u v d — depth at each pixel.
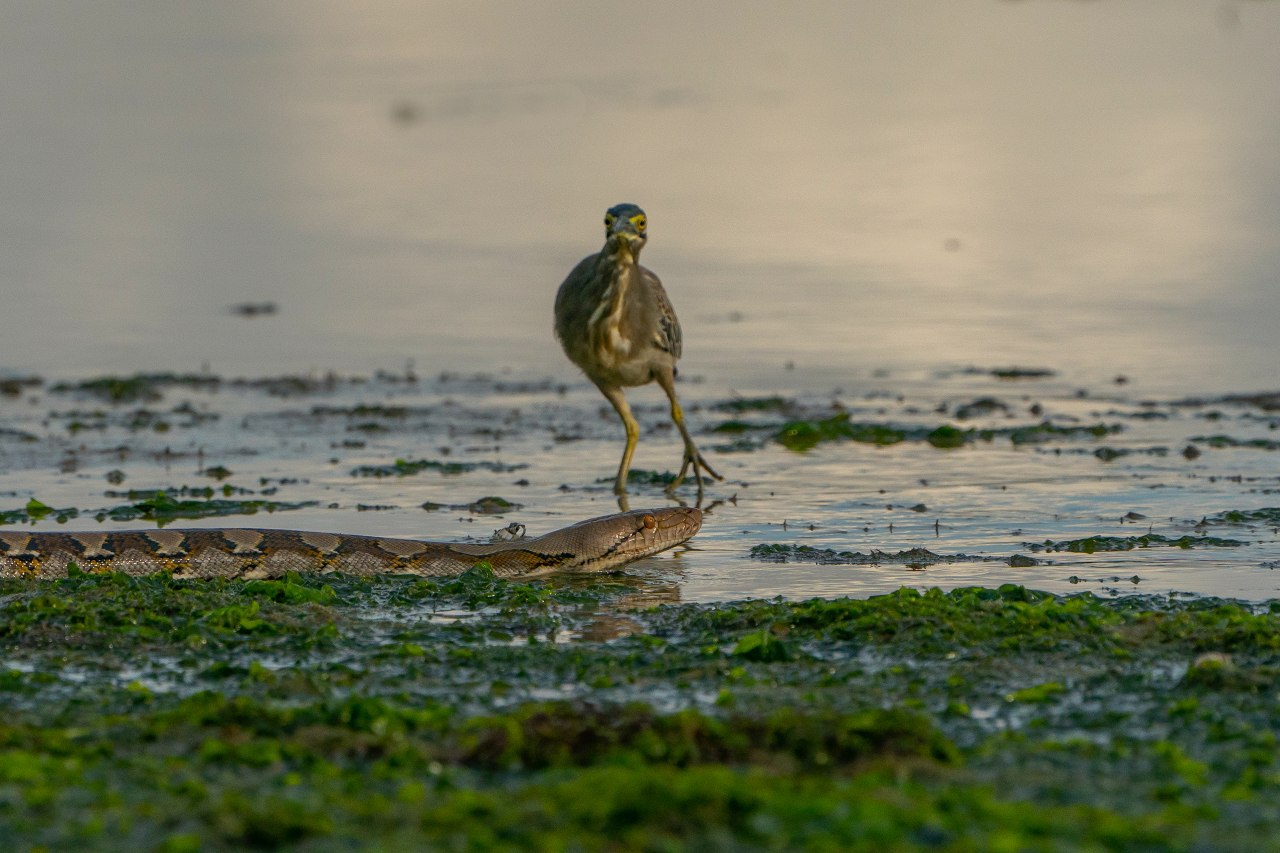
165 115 61.59
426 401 21.50
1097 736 7.69
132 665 9.20
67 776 6.82
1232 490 15.03
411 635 9.93
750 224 38.22
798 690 8.52
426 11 112.75
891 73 75.44
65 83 71.19
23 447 18.11
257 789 6.76
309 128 59.34
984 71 75.00
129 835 6.15
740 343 25.36
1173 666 8.87
